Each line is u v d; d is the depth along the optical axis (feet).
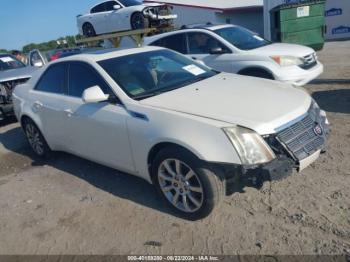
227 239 10.96
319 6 46.19
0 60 33.37
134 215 12.91
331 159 14.76
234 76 15.65
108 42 48.78
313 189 12.80
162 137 11.69
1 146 23.07
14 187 16.65
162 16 44.14
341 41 62.95
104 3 47.83
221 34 26.50
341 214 11.27
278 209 11.99
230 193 12.00
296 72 23.32
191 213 12.01
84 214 13.43
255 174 10.68
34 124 18.84
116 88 13.78
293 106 11.97
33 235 12.64
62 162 18.81
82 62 15.51
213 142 10.75
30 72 28.94
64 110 15.88
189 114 11.70
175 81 14.82
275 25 48.70
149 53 16.25
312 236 10.53
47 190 15.83
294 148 11.10
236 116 11.24
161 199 13.16
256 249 10.38
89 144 15.24
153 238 11.51
